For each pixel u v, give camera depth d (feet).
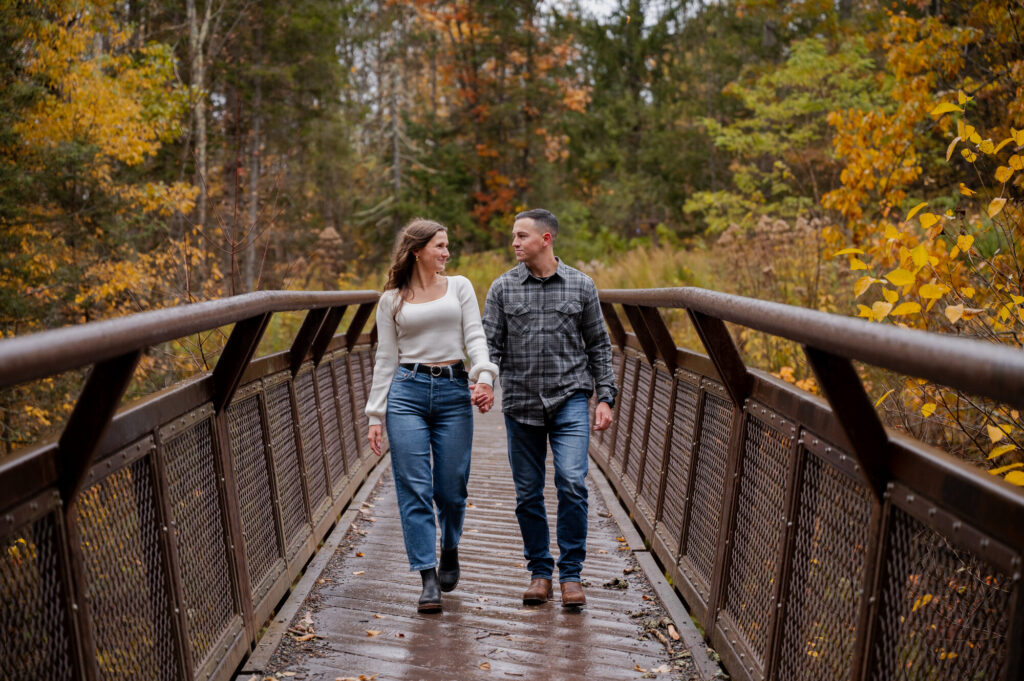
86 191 42.22
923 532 5.89
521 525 13.44
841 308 22.29
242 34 80.12
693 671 10.71
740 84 65.57
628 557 15.67
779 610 8.56
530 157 106.11
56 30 37.63
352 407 21.42
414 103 131.54
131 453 7.61
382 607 12.98
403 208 98.89
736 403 10.48
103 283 39.91
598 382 13.39
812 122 61.62
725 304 8.36
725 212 72.08
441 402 12.93
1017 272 11.55
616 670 10.75
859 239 20.13
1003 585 4.92
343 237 107.14
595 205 106.52
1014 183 12.72
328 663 10.87
